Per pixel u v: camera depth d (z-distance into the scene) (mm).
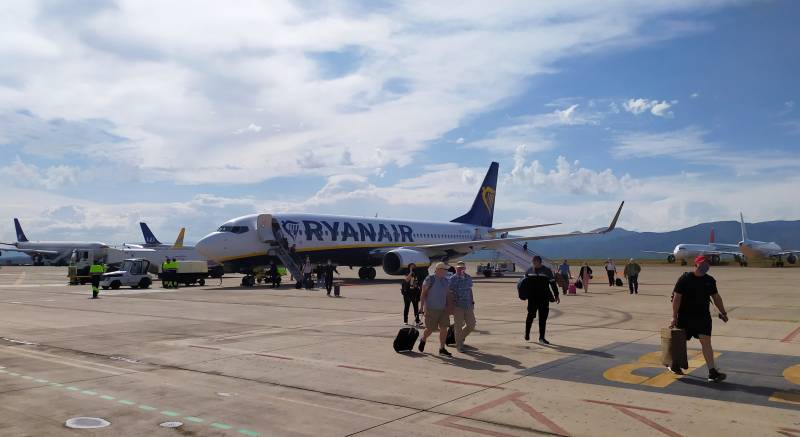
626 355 11234
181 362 10523
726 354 11180
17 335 14008
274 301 24266
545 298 12867
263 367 10070
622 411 7262
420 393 8203
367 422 6812
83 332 14562
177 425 6695
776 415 7066
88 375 9398
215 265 45094
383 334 14250
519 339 13367
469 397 7973
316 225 38750
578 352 11586
